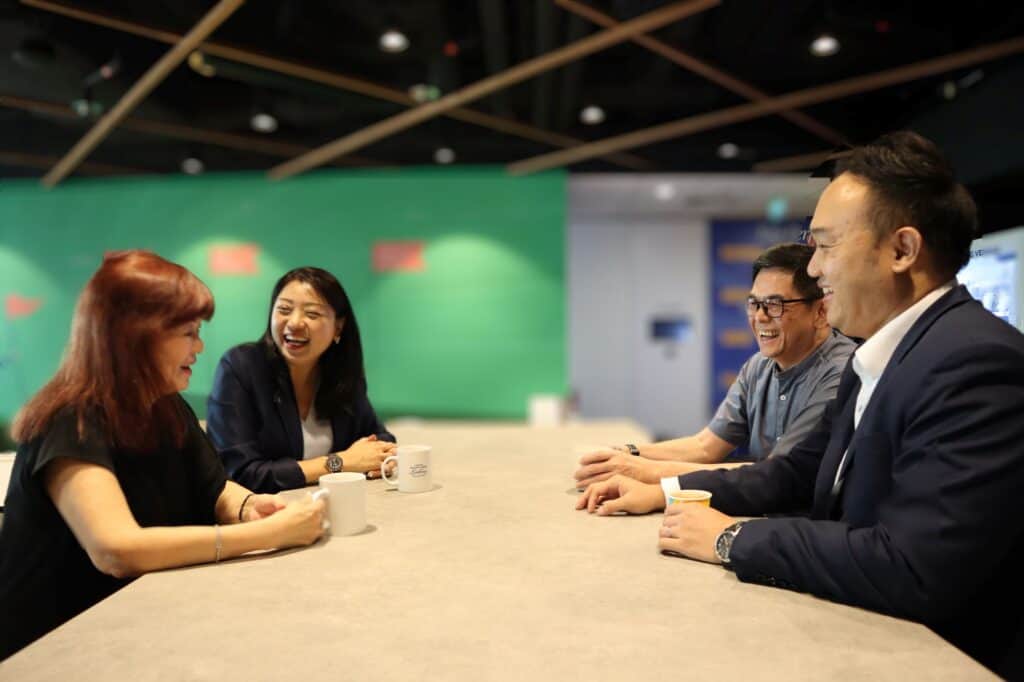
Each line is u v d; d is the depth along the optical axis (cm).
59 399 119
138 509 128
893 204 101
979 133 360
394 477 178
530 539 125
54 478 116
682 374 734
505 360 541
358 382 204
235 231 550
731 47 336
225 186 550
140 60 332
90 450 116
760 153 493
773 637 86
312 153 488
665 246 728
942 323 101
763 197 622
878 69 355
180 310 124
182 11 280
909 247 102
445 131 471
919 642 84
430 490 164
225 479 150
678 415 736
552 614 92
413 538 127
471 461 203
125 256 127
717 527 113
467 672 77
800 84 376
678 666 78
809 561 97
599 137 460
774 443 170
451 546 122
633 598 98
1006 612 96
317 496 125
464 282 541
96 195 551
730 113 413
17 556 118
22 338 545
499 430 281
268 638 86
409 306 545
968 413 91
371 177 544
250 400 188
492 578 106
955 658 80
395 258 544
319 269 194
